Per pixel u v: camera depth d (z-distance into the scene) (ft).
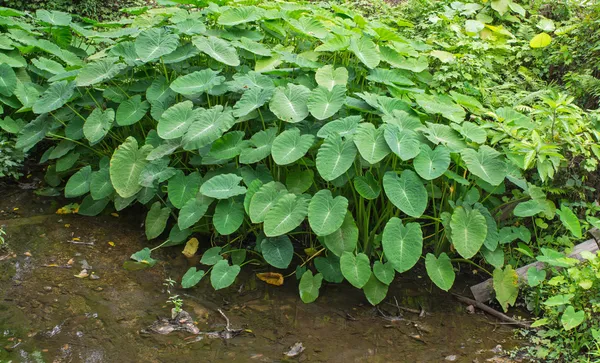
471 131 14.17
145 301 13.15
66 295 13.06
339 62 17.61
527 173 15.14
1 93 17.97
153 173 14.97
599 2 18.51
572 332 11.77
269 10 18.01
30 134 17.21
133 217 16.87
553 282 11.90
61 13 20.68
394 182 13.08
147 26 19.58
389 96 16.97
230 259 14.99
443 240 14.69
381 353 11.78
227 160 15.40
